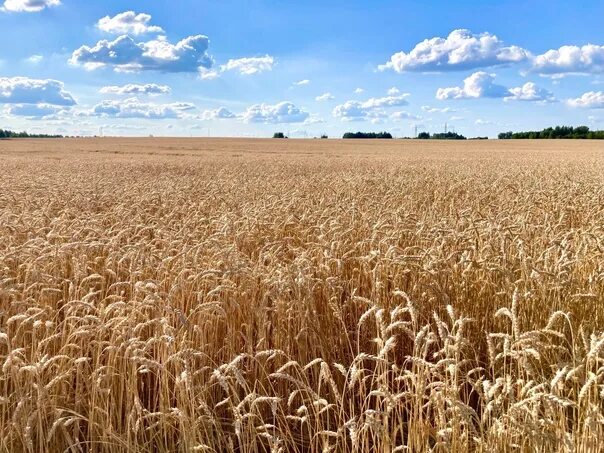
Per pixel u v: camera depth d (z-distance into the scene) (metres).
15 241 7.40
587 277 6.11
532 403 3.32
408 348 5.50
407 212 9.62
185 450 3.70
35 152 57.03
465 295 5.80
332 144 89.19
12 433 3.80
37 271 5.32
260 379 4.87
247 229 7.79
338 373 4.95
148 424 4.30
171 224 8.70
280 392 4.83
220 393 4.77
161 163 34.50
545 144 89.38
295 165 31.97
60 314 5.87
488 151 63.78
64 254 6.36
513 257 6.37
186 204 10.95
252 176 23.12
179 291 5.56
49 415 4.16
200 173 26.06
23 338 4.69
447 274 5.90
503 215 9.45
